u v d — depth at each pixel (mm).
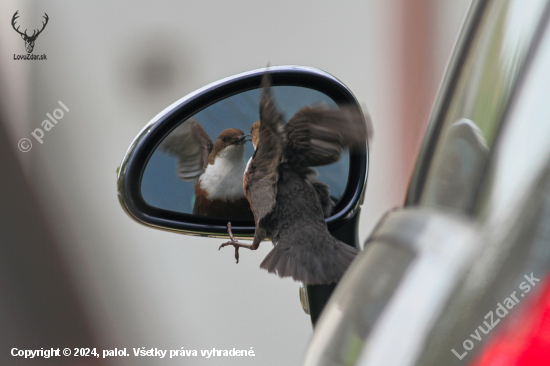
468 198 2559
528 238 2275
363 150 5574
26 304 11586
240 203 5695
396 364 2367
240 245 5660
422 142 3102
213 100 5520
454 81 3074
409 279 2518
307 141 5355
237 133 5559
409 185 3045
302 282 5273
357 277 2783
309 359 2729
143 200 5512
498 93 2678
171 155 5555
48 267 11898
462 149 2705
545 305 2127
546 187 2307
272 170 5516
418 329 2383
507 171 2457
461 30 3244
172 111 5488
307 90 5344
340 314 2730
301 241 5406
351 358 2527
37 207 12172
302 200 5508
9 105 12305
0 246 11688
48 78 12680
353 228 5742
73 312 11695
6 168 12102
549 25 2625
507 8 2920
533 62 2590
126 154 5332
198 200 5637
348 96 5203
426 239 2572
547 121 2428
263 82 4938
